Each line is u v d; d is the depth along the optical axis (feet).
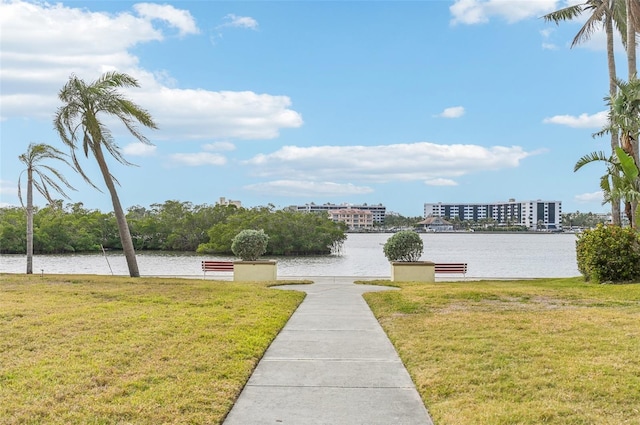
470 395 16.93
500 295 41.32
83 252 246.06
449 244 349.82
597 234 53.21
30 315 31.12
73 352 22.03
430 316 31.86
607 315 31.17
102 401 16.15
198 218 260.01
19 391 16.97
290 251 225.56
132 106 60.03
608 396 16.55
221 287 48.62
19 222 226.38
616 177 55.16
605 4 70.49
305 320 32.07
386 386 18.30
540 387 17.56
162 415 15.01
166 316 31.19
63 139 61.62
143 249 267.59
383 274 116.98
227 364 20.43
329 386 18.28
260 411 15.75
